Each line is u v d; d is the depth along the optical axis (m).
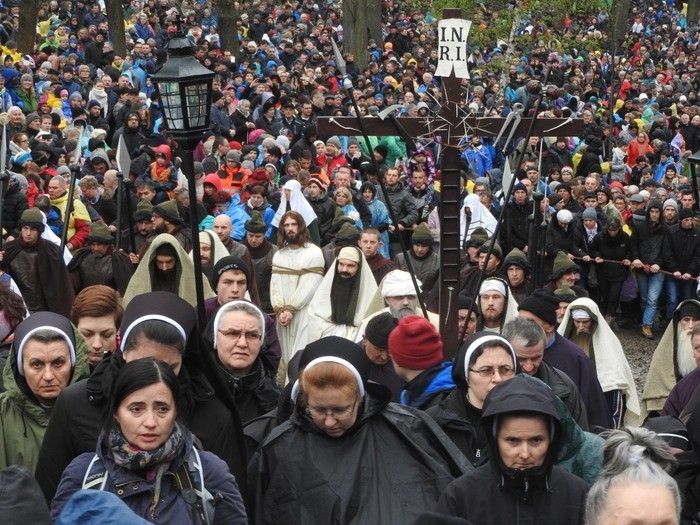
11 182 22.50
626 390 15.75
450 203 12.88
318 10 71.00
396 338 10.98
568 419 9.37
